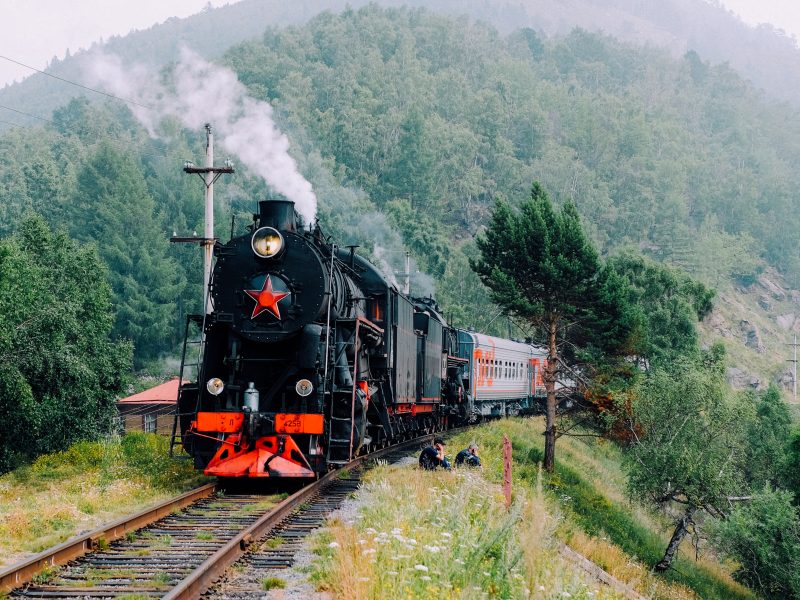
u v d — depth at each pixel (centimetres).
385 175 14862
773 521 2522
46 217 9875
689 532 2941
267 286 1551
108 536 999
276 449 1470
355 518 1191
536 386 5253
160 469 1745
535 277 3011
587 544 1969
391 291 2000
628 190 18062
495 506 1309
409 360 2259
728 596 2952
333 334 1591
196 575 779
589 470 3909
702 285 5600
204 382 1555
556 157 16938
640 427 3041
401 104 17838
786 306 16875
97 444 2508
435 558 853
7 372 2372
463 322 9081
